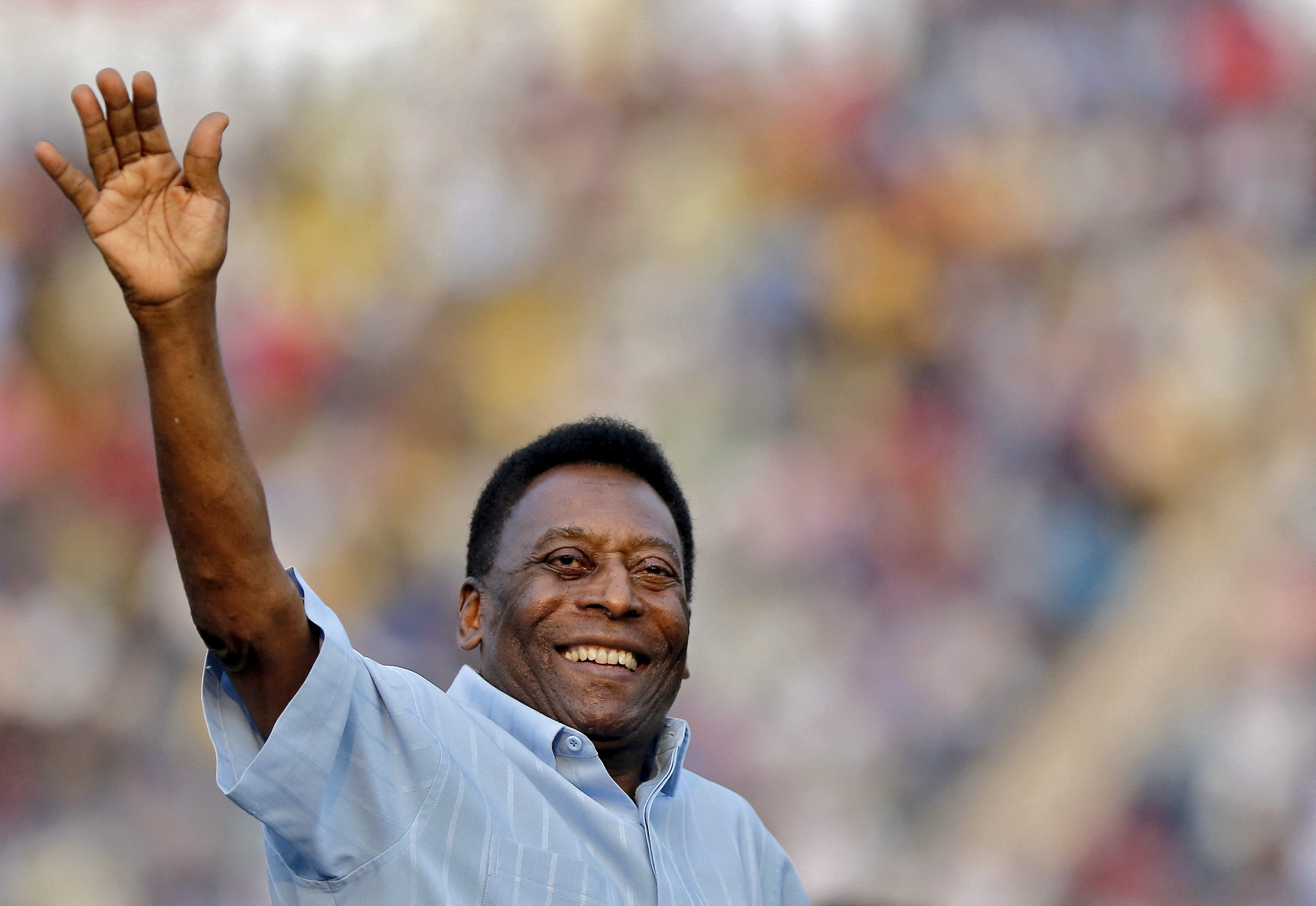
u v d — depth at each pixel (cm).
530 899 650
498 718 727
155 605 2894
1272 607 2762
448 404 3228
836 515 2931
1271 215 3234
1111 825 2577
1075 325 3108
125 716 2784
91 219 600
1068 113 3309
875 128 3353
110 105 601
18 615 2852
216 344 611
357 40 3519
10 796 2647
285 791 616
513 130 3472
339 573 2988
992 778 2634
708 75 3478
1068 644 2806
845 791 2631
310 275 3319
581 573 743
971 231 3216
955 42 3409
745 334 3198
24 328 3156
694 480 3041
